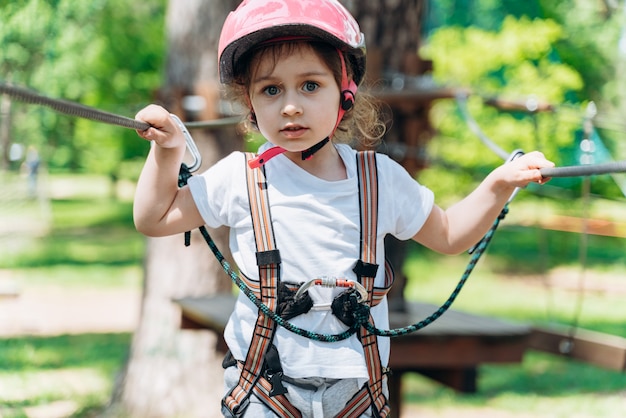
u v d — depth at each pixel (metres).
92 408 8.62
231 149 8.34
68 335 11.95
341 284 2.83
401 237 3.04
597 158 6.80
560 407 9.06
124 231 25.59
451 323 5.91
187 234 2.99
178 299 6.89
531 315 13.88
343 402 2.90
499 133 14.01
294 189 2.90
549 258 20.66
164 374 8.64
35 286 16.20
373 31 6.66
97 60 18.36
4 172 20.89
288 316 2.85
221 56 2.89
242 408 2.90
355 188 2.94
